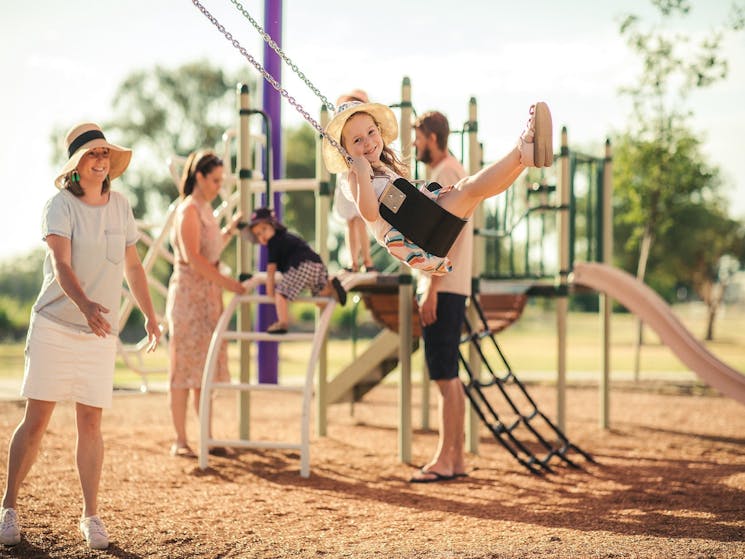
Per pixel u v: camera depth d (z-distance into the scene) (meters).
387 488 6.26
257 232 7.21
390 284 7.55
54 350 4.45
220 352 7.16
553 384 14.37
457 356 6.61
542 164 3.95
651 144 15.62
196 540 4.70
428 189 4.39
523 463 6.89
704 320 61.00
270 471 6.84
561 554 4.30
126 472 6.62
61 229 4.38
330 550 4.49
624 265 41.97
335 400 9.73
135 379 15.94
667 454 7.91
